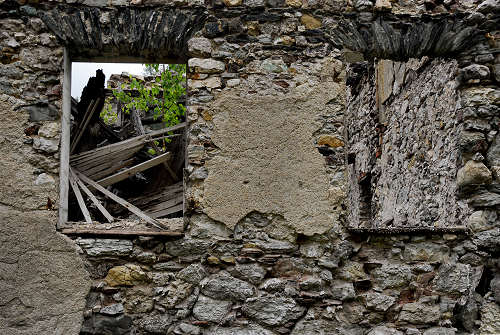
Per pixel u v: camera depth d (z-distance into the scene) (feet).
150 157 20.61
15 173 14.15
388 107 24.82
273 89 14.96
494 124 15.34
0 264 13.71
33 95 14.52
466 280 14.57
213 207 14.38
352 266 14.48
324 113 14.97
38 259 13.84
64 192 14.61
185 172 14.52
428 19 15.52
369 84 28.14
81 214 18.22
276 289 14.16
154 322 13.85
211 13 15.16
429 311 14.37
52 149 14.34
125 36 14.80
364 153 28.58
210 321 13.93
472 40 15.55
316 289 14.24
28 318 13.60
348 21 15.38
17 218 13.94
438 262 14.64
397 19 15.48
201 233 14.30
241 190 14.49
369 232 14.53
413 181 21.02
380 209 25.45
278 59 15.11
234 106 14.80
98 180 17.37
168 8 15.06
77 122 19.02
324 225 14.49
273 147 14.73
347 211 14.66
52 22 14.70
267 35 15.19
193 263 14.19
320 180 14.67
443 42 15.46
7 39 14.64
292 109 14.89
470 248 14.74
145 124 28.17
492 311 14.52
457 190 15.72
